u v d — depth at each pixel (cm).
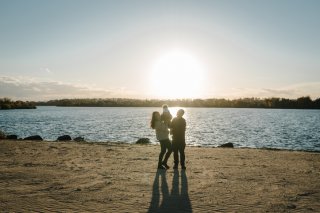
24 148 1894
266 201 801
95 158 1521
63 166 1285
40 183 980
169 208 740
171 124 1247
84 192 877
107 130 5438
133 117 11325
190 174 1145
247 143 3766
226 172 1188
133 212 710
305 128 6328
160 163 1248
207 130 5738
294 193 882
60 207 741
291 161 1482
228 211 720
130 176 1102
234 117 12681
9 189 902
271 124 7706
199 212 712
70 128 5847
